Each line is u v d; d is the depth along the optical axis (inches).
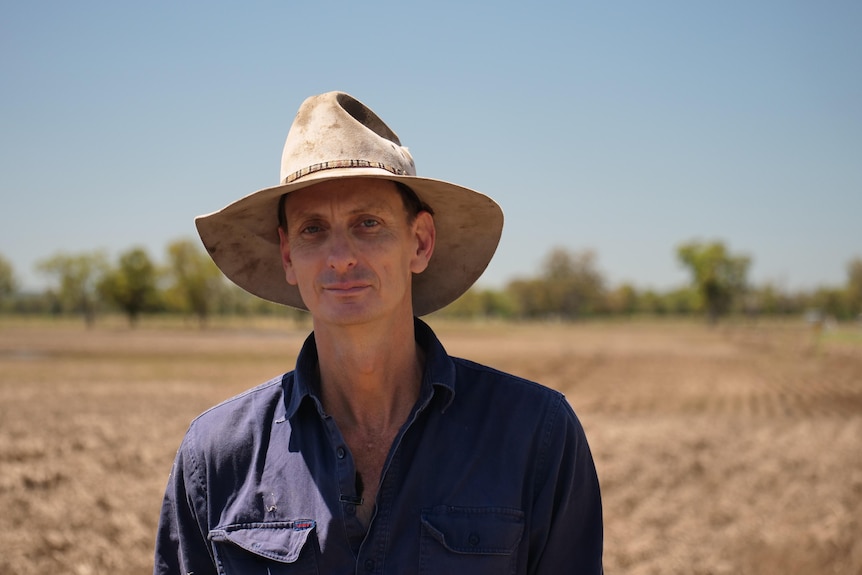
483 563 77.1
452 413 82.9
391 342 82.7
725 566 284.4
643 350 2085.4
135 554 287.7
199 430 87.1
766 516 354.0
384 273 80.2
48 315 6122.1
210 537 82.2
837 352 1974.7
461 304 6417.3
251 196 83.1
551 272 6382.9
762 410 808.9
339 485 79.0
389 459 79.7
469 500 78.8
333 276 79.3
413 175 87.4
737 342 2640.3
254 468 83.0
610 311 6535.4
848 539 316.8
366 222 81.0
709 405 854.5
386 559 77.0
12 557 278.4
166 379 1088.8
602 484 410.3
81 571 267.4
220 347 2081.7
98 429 579.5
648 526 338.0
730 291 4835.1
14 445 497.7
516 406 83.6
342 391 84.0
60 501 354.6
